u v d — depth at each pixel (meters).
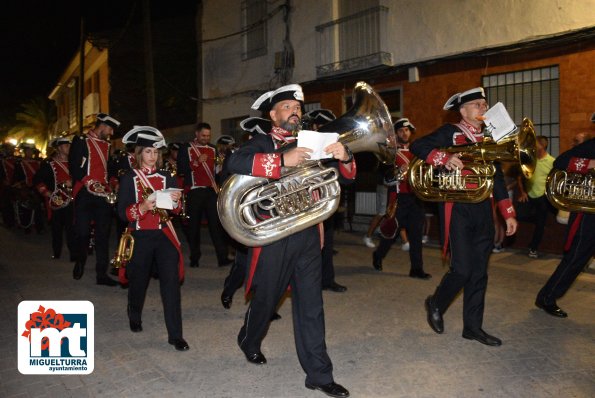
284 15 13.49
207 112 16.41
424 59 10.63
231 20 15.38
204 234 11.74
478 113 4.59
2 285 7.05
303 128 4.02
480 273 4.69
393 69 11.01
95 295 6.52
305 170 3.62
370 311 5.73
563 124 8.70
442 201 4.66
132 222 4.67
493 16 9.53
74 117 28.84
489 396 3.74
